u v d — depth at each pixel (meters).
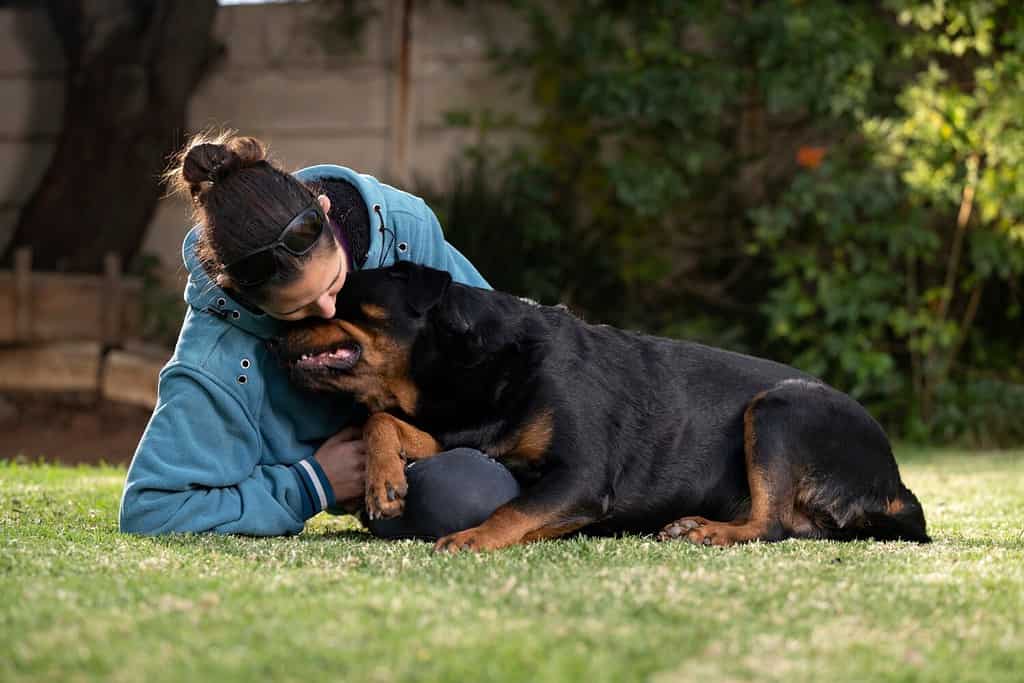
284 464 3.60
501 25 9.66
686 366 3.76
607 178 9.09
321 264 3.10
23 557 2.80
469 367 3.43
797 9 8.49
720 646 2.04
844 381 8.45
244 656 1.92
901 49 8.66
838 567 2.84
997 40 8.48
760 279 9.07
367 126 9.91
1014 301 8.63
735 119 9.21
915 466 6.57
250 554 2.95
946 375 8.55
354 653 1.94
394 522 3.36
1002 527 3.96
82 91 9.75
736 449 3.70
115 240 9.62
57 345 8.56
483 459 3.37
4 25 10.27
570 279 9.09
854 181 8.23
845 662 1.98
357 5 9.85
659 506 3.61
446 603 2.33
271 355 3.51
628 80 8.68
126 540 3.18
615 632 2.12
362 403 3.54
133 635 2.05
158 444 3.40
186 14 9.61
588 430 3.43
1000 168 8.27
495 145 9.60
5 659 1.91
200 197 3.12
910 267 8.41
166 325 9.20
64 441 7.65
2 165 10.30
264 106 10.08
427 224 3.80
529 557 2.95
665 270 9.10
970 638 2.16
